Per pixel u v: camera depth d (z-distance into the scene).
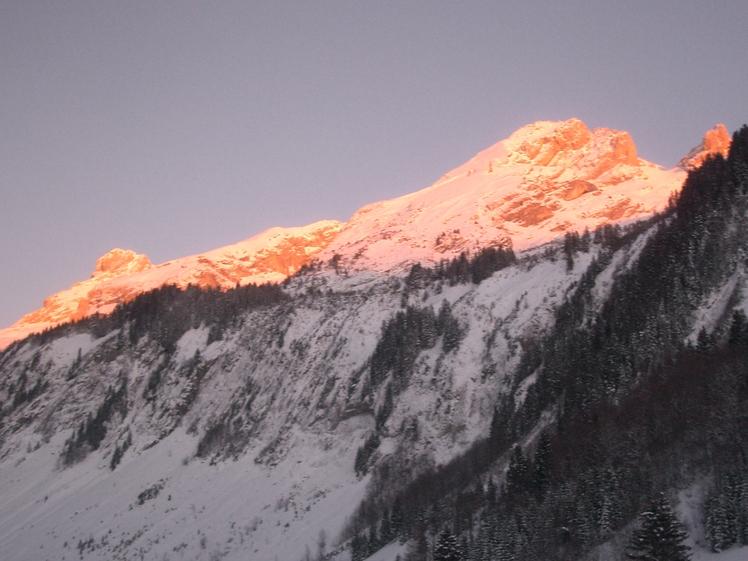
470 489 164.38
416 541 150.12
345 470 196.38
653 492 135.62
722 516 122.94
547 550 137.25
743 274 172.12
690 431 143.25
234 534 181.38
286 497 190.75
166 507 199.62
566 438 160.50
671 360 163.75
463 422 195.75
